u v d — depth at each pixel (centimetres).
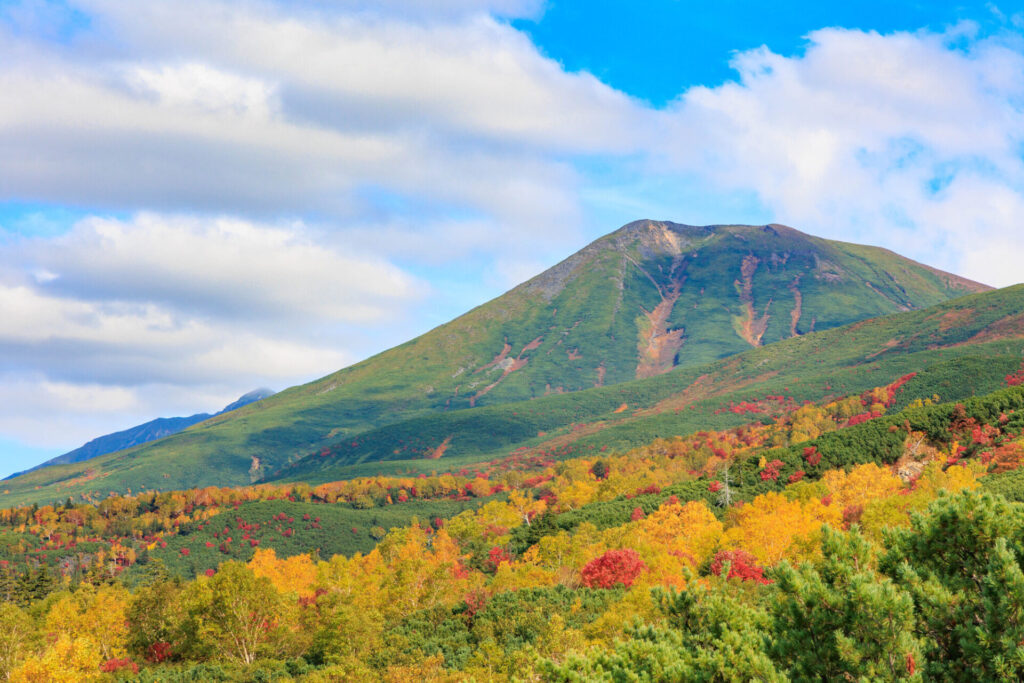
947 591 2006
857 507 7762
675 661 2406
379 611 8169
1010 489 8125
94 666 6950
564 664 2581
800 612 2084
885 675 1911
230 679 7019
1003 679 1802
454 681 4906
